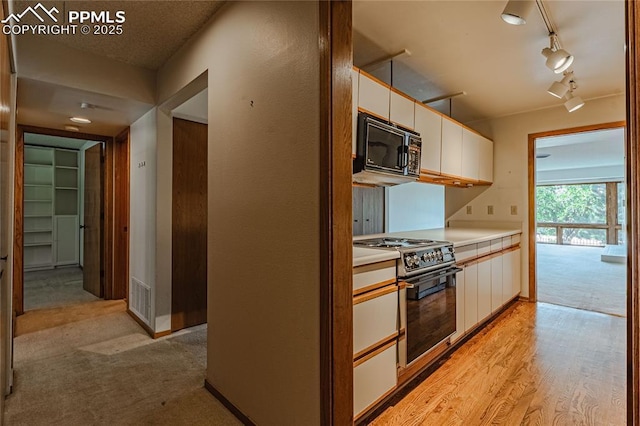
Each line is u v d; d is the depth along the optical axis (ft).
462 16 6.56
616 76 9.46
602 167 27.71
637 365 2.18
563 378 6.93
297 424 4.63
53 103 8.91
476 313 9.18
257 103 5.36
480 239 9.28
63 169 19.88
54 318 10.85
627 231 2.28
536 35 7.25
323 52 4.33
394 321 6.05
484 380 6.87
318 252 4.37
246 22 5.63
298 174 4.66
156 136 9.25
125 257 13.23
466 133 11.50
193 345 8.76
